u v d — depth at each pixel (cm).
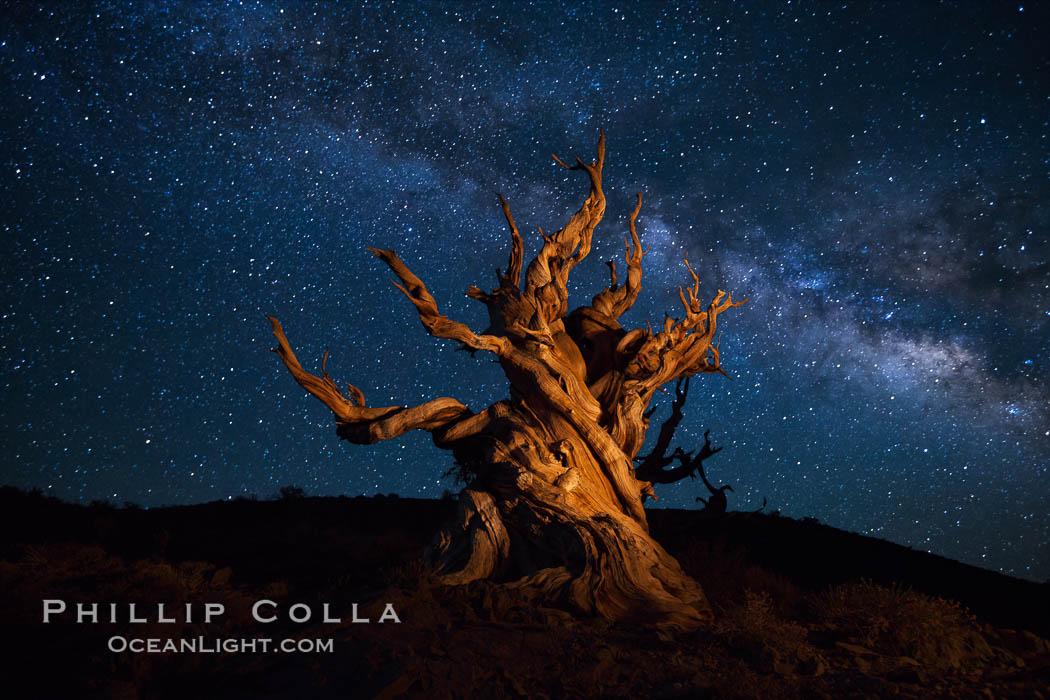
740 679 703
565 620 907
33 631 751
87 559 1084
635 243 1549
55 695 603
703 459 1628
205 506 2023
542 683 701
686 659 782
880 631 929
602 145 1495
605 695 682
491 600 922
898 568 1709
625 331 1455
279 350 1216
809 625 979
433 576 1023
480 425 1268
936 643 886
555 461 1178
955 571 1791
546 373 1222
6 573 921
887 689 716
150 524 1596
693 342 1453
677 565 1108
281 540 1438
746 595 966
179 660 684
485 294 1405
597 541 1056
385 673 675
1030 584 1806
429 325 1206
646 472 1586
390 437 1241
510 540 1127
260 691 645
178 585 932
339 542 1441
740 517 2069
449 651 744
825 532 2083
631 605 976
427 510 2089
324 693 641
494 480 1163
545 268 1371
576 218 1451
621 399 1294
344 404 1248
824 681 739
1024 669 859
